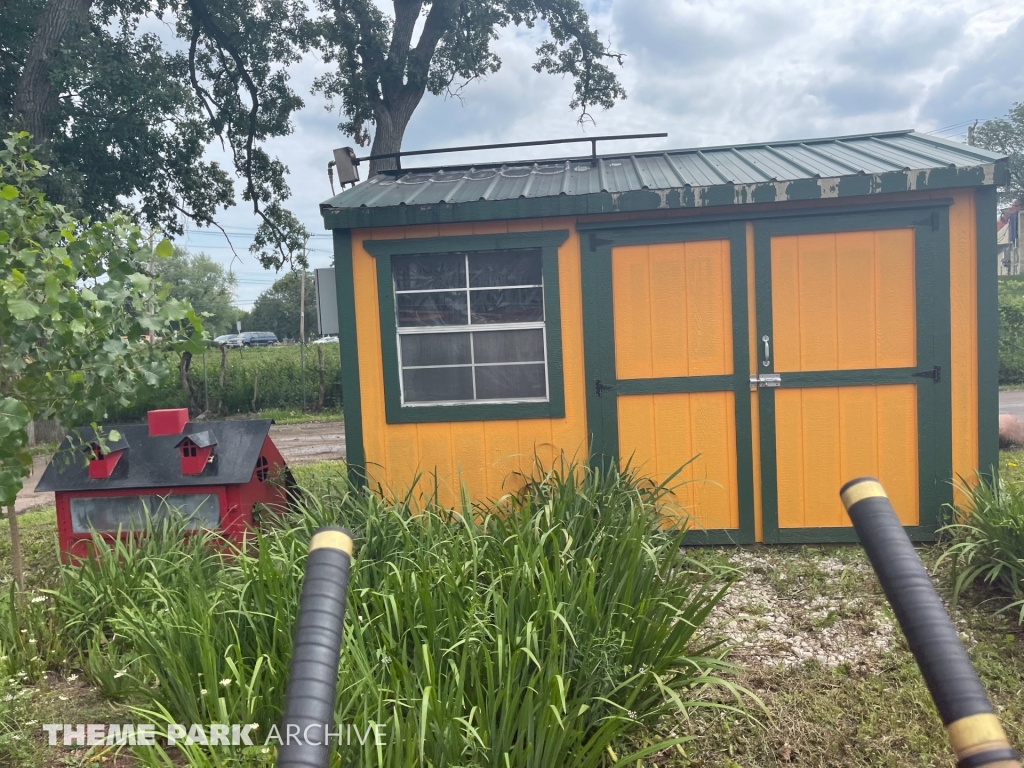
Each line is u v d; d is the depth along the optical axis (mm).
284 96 17938
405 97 18094
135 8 15977
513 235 5359
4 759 2971
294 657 1042
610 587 3516
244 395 19328
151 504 4973
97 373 4078
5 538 6461
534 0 19188
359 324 5480
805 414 5281
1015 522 4141
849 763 3006
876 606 4219
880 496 1087
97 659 3510
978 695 916
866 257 5164
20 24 14188
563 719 2668
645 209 5129
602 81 20484
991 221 5043
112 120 13477
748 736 3145
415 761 2488
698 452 5363
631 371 5363
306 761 946
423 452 5504
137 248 4297
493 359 5527
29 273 4031
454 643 3023
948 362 5137
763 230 5191
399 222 5277
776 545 5332
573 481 4711
